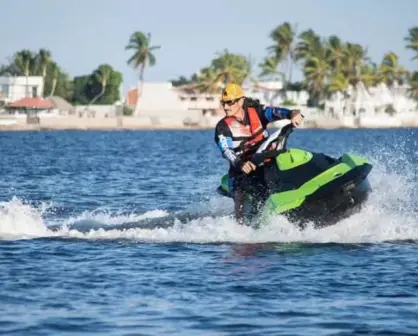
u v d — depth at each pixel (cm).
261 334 1698
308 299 1969
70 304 1934
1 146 13575
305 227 2678
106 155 10262
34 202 4175
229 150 2708
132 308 1897
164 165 7738
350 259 2405
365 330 1714
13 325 1761
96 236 2836
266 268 2306
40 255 2522
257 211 2742
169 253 2534
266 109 2747
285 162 2681
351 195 2617
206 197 4353
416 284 2105
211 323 1777
